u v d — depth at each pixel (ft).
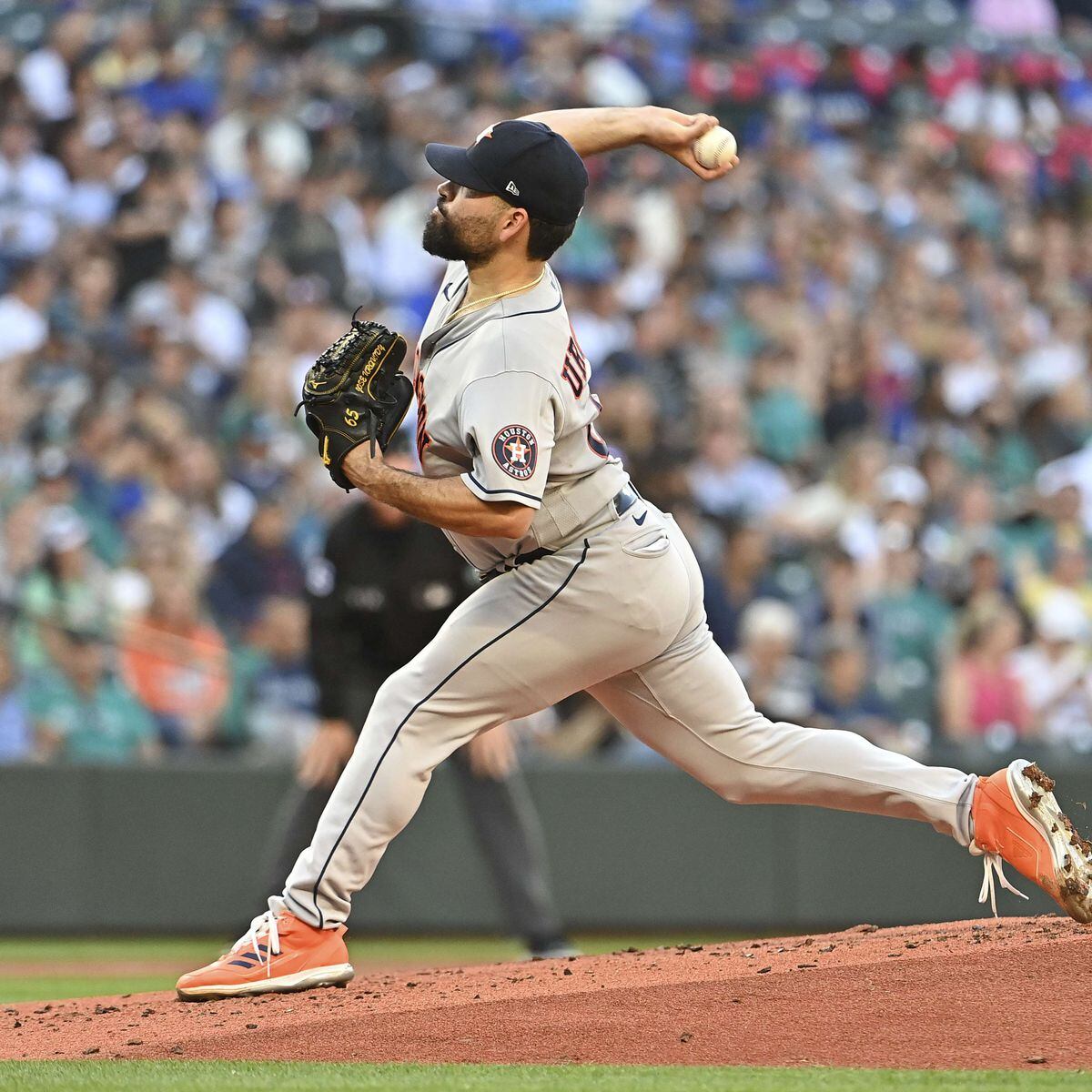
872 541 105.60
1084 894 38.09
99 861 79.61
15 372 100.27
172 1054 33.71
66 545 87.81
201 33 119.75
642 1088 28.71
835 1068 30.94
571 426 36.96
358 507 62.69
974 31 140.87
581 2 135.74
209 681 87.30
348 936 82.48
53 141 112.16
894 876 84.74
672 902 82.84
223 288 109.50
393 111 122.01
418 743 38.86
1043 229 136.77
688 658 39.24
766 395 115.75
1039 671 101.86
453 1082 29.71
